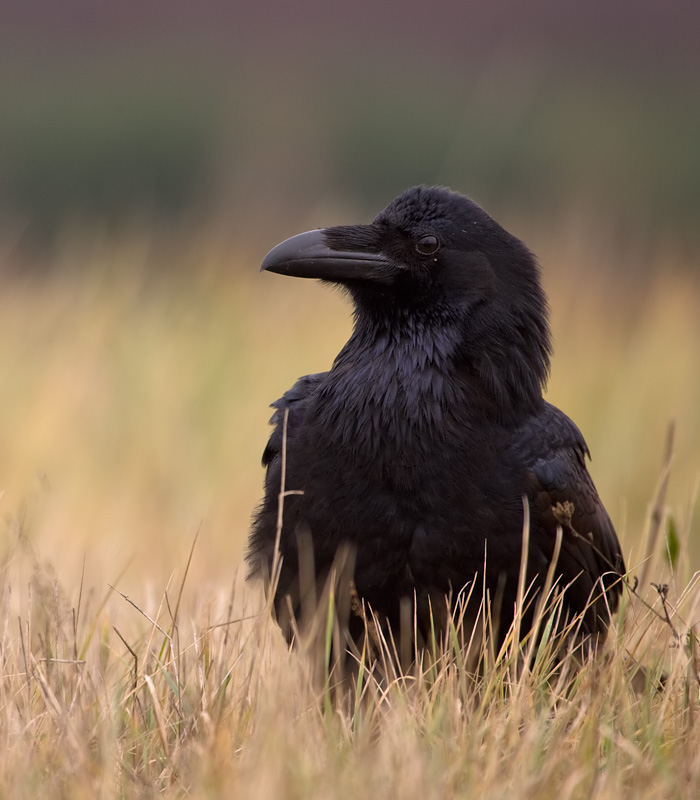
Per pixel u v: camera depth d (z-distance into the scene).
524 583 7.33
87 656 7.45
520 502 7.37
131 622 8.48
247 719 6.34
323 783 5.48
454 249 7.83
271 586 7.19
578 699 6.50
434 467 7.28
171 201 29.86
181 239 18.94
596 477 13.23
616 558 8.30
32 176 30.53
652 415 13.82
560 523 7.46
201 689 6.49
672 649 7.17
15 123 31.66
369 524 7.28
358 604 7.22
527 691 6.52
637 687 7.04
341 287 8.36
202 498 12.42
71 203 29.92
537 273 8.14
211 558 10.89
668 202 28.59
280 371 14.93
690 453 13.30
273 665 6.76
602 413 14.00
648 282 17.41
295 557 7.46
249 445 13.71
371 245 7.90
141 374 14.55
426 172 30.22
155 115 31.33
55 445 13.12
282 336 15.70
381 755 5.79
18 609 7.78
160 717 6.20
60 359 14.75
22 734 6.00
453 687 6.65
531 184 27.09
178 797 5.74
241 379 14.68
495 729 6.13
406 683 7.19
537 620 6.88
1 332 15.30
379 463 7.29
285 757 5.56
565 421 8.08
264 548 7.68
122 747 6.10
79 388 14.15
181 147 30.67
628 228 19.23
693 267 16.66
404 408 7.43
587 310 16.48
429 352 7.67
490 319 7.77
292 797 5.40
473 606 7.32
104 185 29.75
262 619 7.03
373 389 7.53
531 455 7.54
